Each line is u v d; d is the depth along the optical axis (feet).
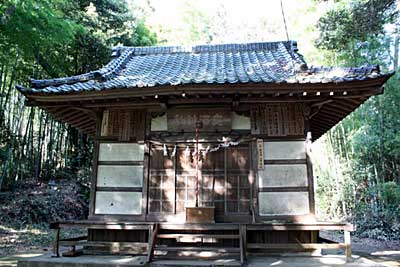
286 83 17.22
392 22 26.94
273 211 18.78
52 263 16.62
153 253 17.29
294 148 19.42
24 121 52.06
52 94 18.56
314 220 18.44
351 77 17.29
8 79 42.57
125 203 19.77
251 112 20.03
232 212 19.15
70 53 47.60
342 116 23.13
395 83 34.76
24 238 30.99
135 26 53.06
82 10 47.80
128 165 20.22
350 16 26.81
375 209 39.99
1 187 40.68
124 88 17.92
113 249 18.98
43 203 39.99
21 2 29.35
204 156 19.92
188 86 17.58
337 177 46.50
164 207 19.54
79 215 42.32
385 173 42.50
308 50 42.86
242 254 16.33
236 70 21.85
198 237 17.61
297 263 16.19
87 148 51.88
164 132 20.40
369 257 23.34
